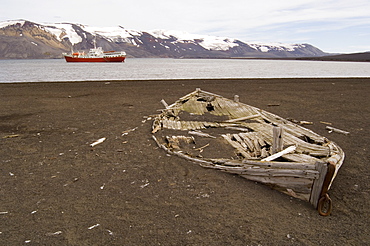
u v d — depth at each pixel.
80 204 4.72
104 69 60.41
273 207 4.62
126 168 6.29
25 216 4.34
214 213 4.44
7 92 19.84
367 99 17.12
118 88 22.56
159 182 5.57
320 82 27.42
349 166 6.47
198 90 16.45
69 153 7.27
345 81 28.44
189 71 53.31
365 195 5.08
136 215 4.38
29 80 32.69
